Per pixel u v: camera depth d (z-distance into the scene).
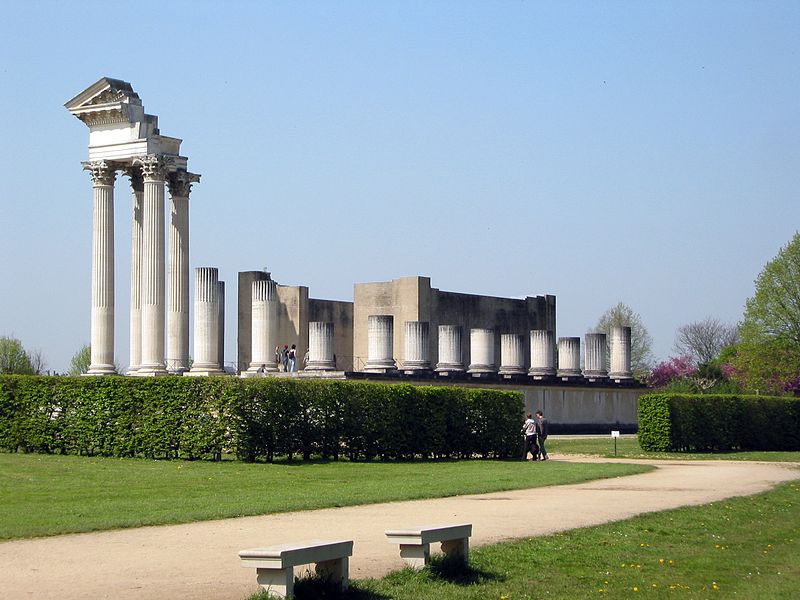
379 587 27.48
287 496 44.62
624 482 54.53
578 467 62.72
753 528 39.53
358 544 32.31
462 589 28.02
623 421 117.25
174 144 86.56
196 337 86.25
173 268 86.19
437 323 121.94
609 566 31.62
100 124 86.06
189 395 62.56
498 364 129.25
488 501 44.44
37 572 27.58
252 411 61.91
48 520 36.22
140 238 87.06
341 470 57.84
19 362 158.25
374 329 95.75
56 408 66.38
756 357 122.88
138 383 63.97
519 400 73.25
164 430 62.72
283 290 114.50
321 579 26.92
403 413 67.06
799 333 122.12
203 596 25.17
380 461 65.44
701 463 71.06
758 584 30.47
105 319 85.06
